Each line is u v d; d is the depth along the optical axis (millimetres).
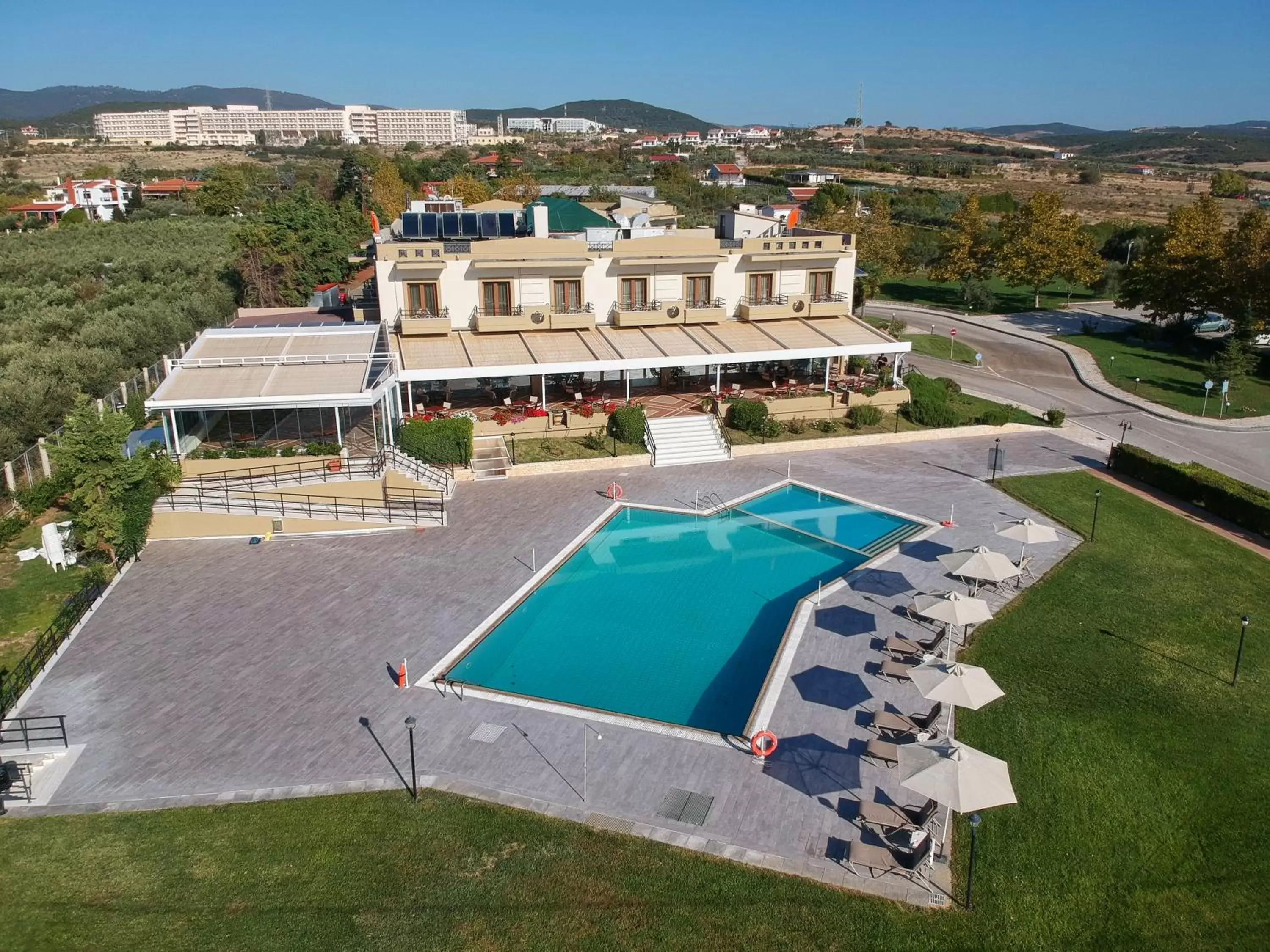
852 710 21219
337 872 16047
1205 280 60219
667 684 23000
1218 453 42625
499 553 30000
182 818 17406
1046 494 35969
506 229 46688
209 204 119938
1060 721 20906
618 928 14852
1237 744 20281
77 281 69062
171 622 25328
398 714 20938
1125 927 15164
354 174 118438
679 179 146750
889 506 34750
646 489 36281
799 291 47750
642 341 43031
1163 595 27453
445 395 43844
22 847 16609
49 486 33375
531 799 17984
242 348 37594
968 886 15633
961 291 79125
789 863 16359
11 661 23453
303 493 32812
